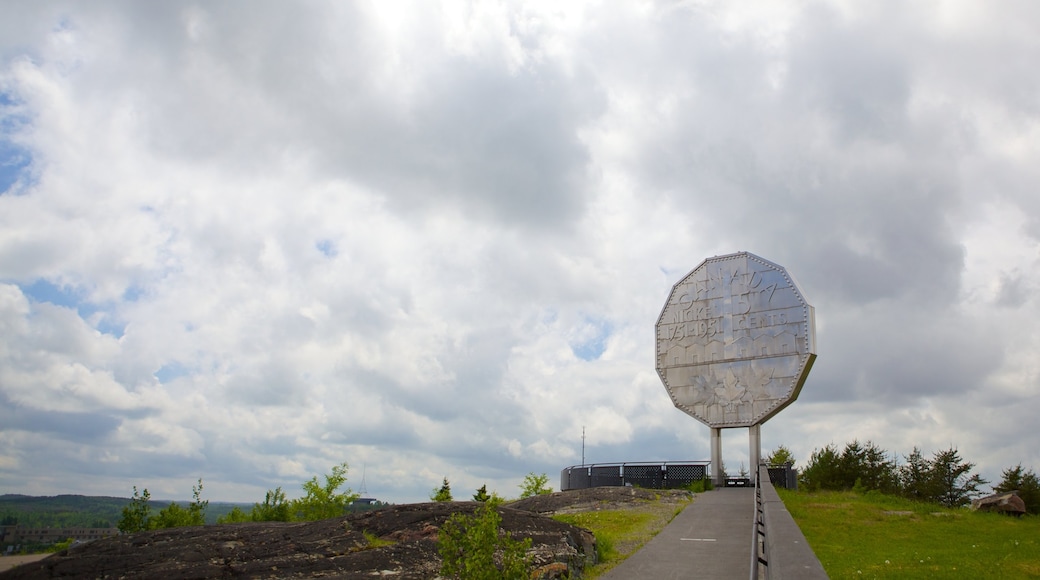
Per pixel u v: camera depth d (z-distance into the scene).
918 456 61.31
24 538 26.78
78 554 15.89
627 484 41.03
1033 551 22.55
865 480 53.09
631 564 17.28
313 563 14.91
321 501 31.88
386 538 16.95
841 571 19.44
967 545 24.19
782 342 38.97
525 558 15.59
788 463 39.50
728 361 40.28
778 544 13.32
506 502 35.22
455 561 13.75
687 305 42.28
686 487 38.69
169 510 27.11
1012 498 34.31
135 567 14.72
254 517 31.84
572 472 44.12
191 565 14.70
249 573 14.31
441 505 19.19
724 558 17.83
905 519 29.36
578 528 19.39
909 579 18.22
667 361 42.09
